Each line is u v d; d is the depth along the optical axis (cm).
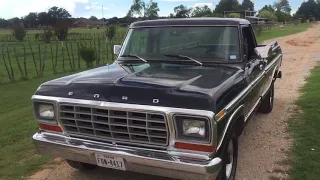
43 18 10581
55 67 1786
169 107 307
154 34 474
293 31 5328
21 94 1141
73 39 4659
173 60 450
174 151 315
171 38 462
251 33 503
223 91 333
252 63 470
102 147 340
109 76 376
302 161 462
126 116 323
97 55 1872
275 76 706
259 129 604
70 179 438
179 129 308
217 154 320
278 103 779
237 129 394
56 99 354
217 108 309
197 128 303
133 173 445
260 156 488
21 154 532
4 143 592
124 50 495
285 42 2977
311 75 1164
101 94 338
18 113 835
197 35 449
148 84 337
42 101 365
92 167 458
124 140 334
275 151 504
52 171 464
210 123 298
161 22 479
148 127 316
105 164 346
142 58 469
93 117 339
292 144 526
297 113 689
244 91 398
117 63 471
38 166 482
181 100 308
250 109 465
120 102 325
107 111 331
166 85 332
